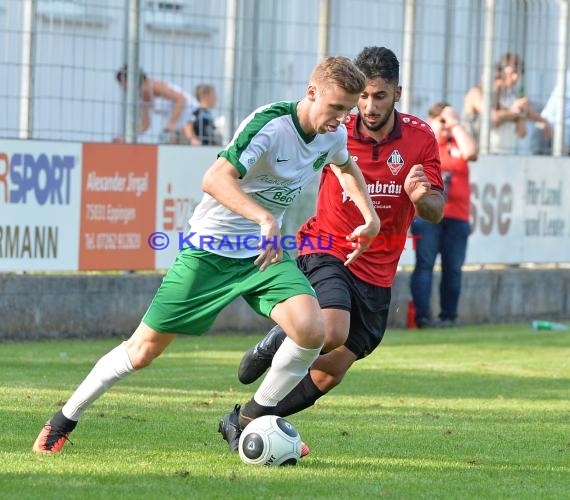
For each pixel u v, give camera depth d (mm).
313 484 12812
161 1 30641
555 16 36562
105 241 30516
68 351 27484
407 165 16641
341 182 15195
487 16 35406
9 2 28844
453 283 34531
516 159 36719
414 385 23281
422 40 34250
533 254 37562
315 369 15422
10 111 29094
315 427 17422
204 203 14047
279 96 32438
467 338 32469
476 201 36062
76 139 29906
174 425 16969
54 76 29438
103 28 29969
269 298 13812
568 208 38188
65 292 30172
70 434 15820
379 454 15117
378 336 16391
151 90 30781
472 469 14242
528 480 13617
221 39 31594
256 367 16078
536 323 35406
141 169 30859
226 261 13922
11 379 22219
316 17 32594
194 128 31594
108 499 11750
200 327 14086
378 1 33531
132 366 14266
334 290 15648
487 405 20562
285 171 13953
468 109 35562
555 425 18266
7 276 29422
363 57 16359
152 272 32500
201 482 12695
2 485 12258
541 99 36906
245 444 13953
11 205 29047
